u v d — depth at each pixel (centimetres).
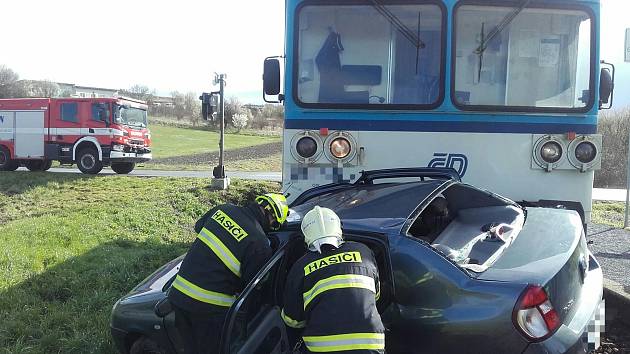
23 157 2220
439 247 329
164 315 376
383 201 370
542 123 530
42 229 959
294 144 536
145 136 2309
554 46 531
